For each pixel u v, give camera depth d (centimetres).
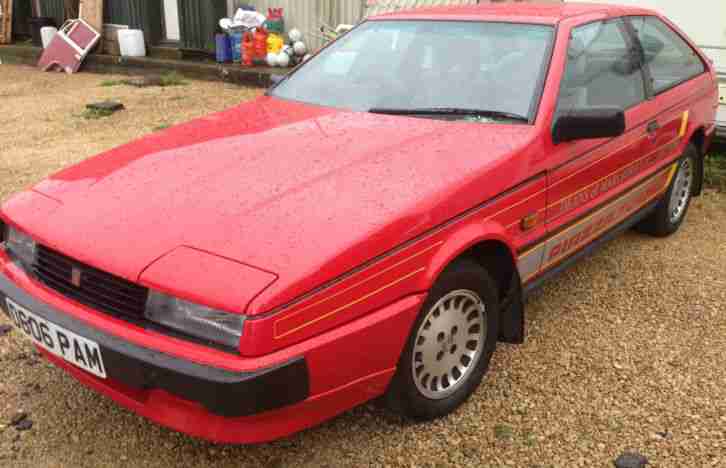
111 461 267
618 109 298
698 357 340
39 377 318
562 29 344
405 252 244
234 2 1156
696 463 266
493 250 295
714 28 607
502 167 282
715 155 645
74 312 238
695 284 418
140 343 220
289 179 262
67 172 297
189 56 1188
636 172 393
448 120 319
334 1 1056
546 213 313
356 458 269
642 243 479
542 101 314
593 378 322
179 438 279
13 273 265
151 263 223
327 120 326
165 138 321
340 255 223
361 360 236
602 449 274
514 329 316
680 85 436
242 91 1015
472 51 348
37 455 269
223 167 275
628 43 395
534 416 294
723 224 516
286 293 211
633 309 388
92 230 242
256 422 223
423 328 267
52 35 1328
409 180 262
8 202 283
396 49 368
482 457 270
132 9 1237
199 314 214
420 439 279
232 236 229
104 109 883
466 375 293
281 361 211
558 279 423
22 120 846
